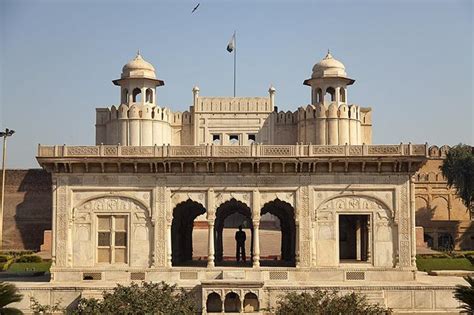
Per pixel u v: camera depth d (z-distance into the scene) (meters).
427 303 30.02
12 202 58.28
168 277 31.44
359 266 31.69
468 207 63.62
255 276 31.44
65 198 32.03
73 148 31.78
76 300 29.83
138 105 38.12
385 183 31.91
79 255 31.88
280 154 31.62
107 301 24.36
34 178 58.53
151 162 31.67
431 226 64.94
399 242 31.70
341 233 37.62
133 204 32.09
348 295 25.86
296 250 31.83
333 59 38.94
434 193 68.44
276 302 27.94
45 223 57.94
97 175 32.09
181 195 32.03
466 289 23.88
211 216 31.86
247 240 61.97
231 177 32.06
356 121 38.47
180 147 31.72
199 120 38.31
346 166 31.72
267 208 38.75
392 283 30.53
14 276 35.59
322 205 31.88
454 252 51.94
